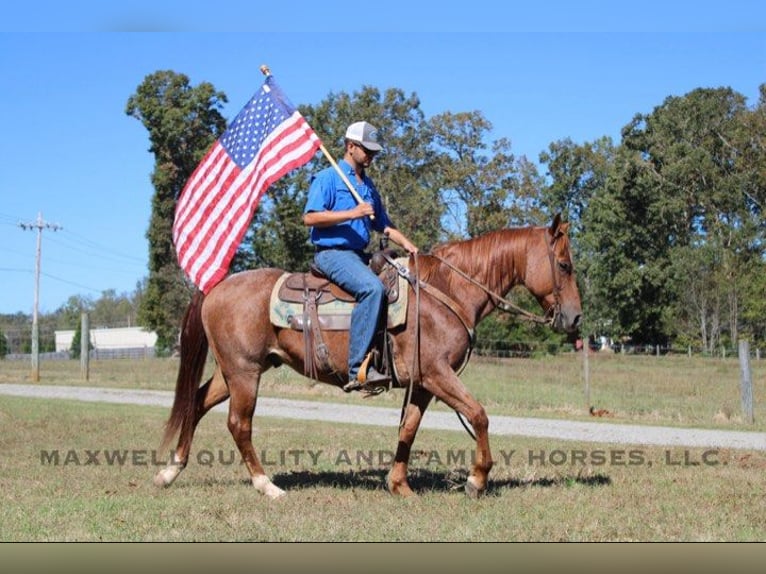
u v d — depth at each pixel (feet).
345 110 168.14
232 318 27.40
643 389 74.13
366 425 49.47
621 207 197.16
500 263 26.96
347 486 28.71
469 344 26.55
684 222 195.21
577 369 87.51
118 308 408.67
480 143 178.19
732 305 158.30
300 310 26.73
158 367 116.98
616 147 233.14
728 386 77.77
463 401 25.72
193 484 29.01
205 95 154.20
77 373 103.71
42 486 28.17
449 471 31.99
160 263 169.37
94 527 22.53
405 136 170.81
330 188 26.78
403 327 25.99
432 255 27.22
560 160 239.50
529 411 59.82
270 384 77.51
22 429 43.93
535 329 131.34
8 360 153.58
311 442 40.37
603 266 200.13
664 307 196.13
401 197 165.27
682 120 192.24
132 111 155.74
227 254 29.19
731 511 24.57
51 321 355.77
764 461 35.45
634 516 23.77
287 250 152.46
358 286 25.75
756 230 170.91
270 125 29.55
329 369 26.63
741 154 182.60
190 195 30.35
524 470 32.04
